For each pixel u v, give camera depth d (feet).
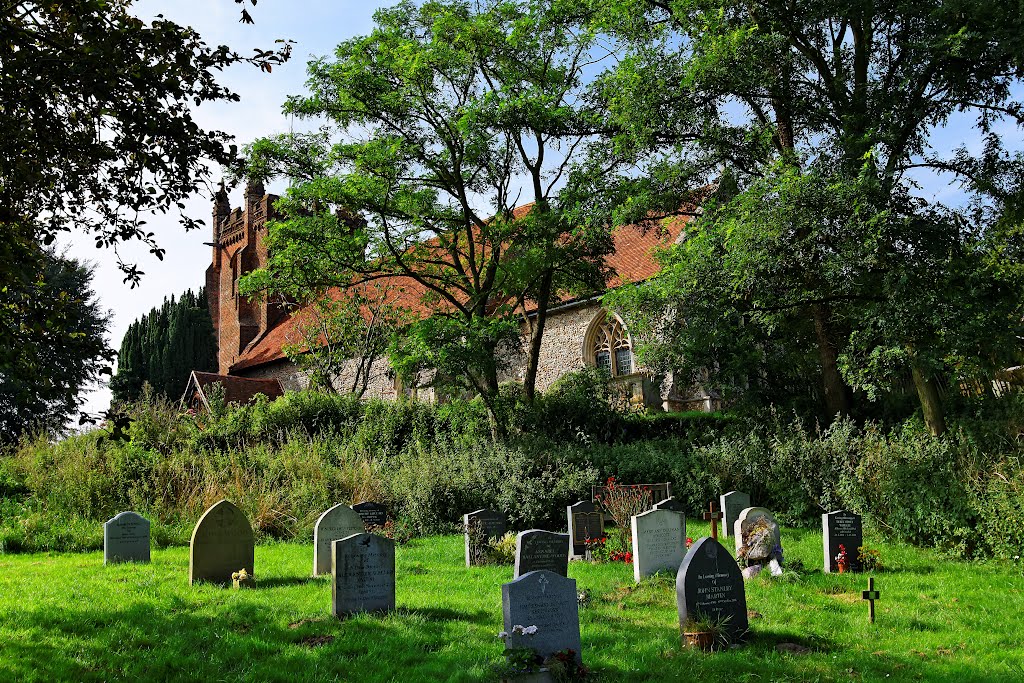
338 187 75.41
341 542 29.86
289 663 24.20
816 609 31.35
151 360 162.40
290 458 68.64
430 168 79.66
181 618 29.27
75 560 44.96
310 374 112.57
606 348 98.37
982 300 50.37
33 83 23.15
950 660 24.70
